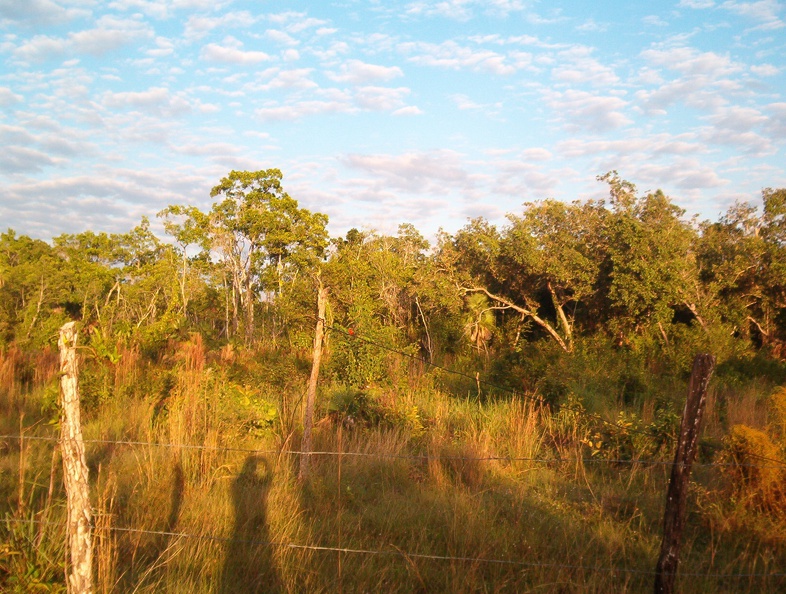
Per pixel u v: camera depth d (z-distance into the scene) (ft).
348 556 17.57
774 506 20.54
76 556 12.58
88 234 143.95
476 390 43.78
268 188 119.24
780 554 18.44
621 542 18.65
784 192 86.79
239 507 20.61
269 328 104.47
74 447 12.69
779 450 21.79
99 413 33.01
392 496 22.30
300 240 115.14
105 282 109.50
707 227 93.45
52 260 107.65
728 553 18.62
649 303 70.18
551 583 16.05
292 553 17.56
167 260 112.47
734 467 21.43
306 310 71.97
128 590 15.51
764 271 79.71
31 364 45.73
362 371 46.88
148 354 49.73
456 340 77.92
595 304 81.87
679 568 17.15
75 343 12.97
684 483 14.49
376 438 29.04
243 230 117.91
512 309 89.45
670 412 30.81
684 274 76.69
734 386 51.13
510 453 28.40
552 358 57.26
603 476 25.12
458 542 18.56
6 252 131.54
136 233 147.74
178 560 17.04
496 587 15.89
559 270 75.46
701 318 75.66
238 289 121.29
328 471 24.27
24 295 87.45
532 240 78.02
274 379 45.29
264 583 16.28
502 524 20.02
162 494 21.38
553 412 36.40
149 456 23.89
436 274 81.10
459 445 28.45
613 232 73.31
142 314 102.32
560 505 21.66
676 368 61.52
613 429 30.58
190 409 28.12
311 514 20.66
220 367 44.55
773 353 79.56
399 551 17.37
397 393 41.60
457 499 21.16
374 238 86.58
